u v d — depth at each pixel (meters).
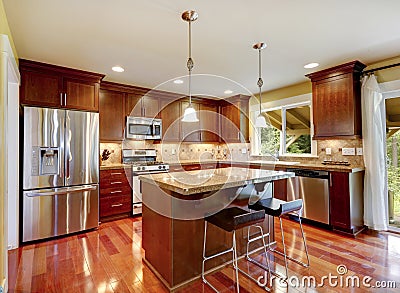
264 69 3.52
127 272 2.23
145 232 2.44
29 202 2.89
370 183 3.21
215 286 2.02
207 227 2.23
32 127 2.92
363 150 3.29
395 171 3.25
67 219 3.15
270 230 2.80
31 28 2.26
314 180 3.39
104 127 4.05
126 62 3.17
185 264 2.06
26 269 2.26
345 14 2.07
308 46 2.73
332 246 2.73
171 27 2.28
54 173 3.07
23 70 2.96
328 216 3.24
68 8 1.95
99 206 3.63
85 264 2.37
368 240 2.89
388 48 2.80
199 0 1.86
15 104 2.79
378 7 1.96
